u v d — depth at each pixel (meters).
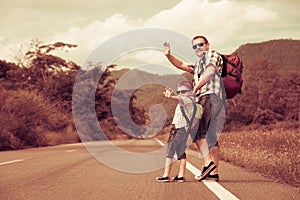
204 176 7.65
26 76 49.06
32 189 6.71
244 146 16.97
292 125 53.16
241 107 68.19
